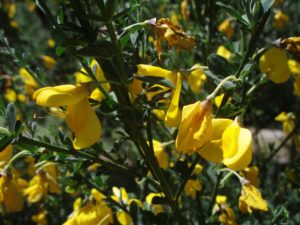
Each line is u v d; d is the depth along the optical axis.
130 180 0.36
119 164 0.16
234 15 0.15
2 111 0.14
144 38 0.17
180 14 0.26
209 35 0.22
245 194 0.17
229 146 0.12
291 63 0.21
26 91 0.32
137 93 0.14
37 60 0.42
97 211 0.18
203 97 0.22
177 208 0.16
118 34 0.14
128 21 0.17
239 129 0.12
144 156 0.16
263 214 0.20
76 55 0.13
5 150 0.15
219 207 0.19
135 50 0.16
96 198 0.19
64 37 0.13
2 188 0.16
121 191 0.19
